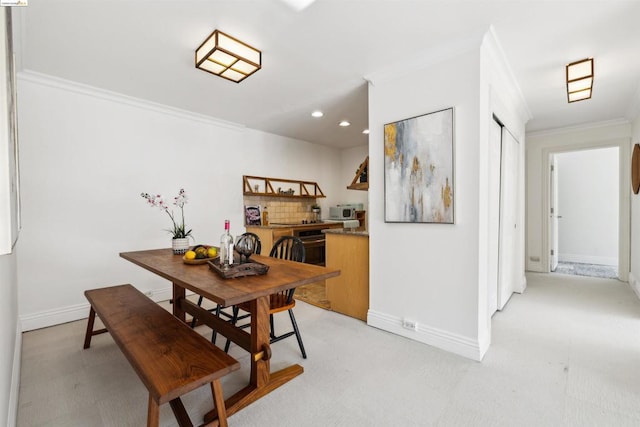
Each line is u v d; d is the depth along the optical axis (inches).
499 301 120.0
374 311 106.5
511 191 133.4
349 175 240.4
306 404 65.3
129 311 75.2
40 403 65.9
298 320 113.6
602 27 78.6
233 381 74.1
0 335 45.8
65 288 112.5
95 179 119.4
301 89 119.0
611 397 66.4
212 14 73.0
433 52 88.4
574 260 233.0
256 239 113.3
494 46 86.8
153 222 135.6
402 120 96.3
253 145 181.0
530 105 139.9
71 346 92.8
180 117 145.5
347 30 79.6
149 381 45.6
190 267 79.2
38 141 106.7
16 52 84.1
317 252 197.9
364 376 75.7
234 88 118.2
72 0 67.2
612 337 96.6
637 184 144.1
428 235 91.8
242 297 54.3
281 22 76.4
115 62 96.7
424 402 65.7
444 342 88.5
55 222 110.4
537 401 65.5
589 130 172.6
